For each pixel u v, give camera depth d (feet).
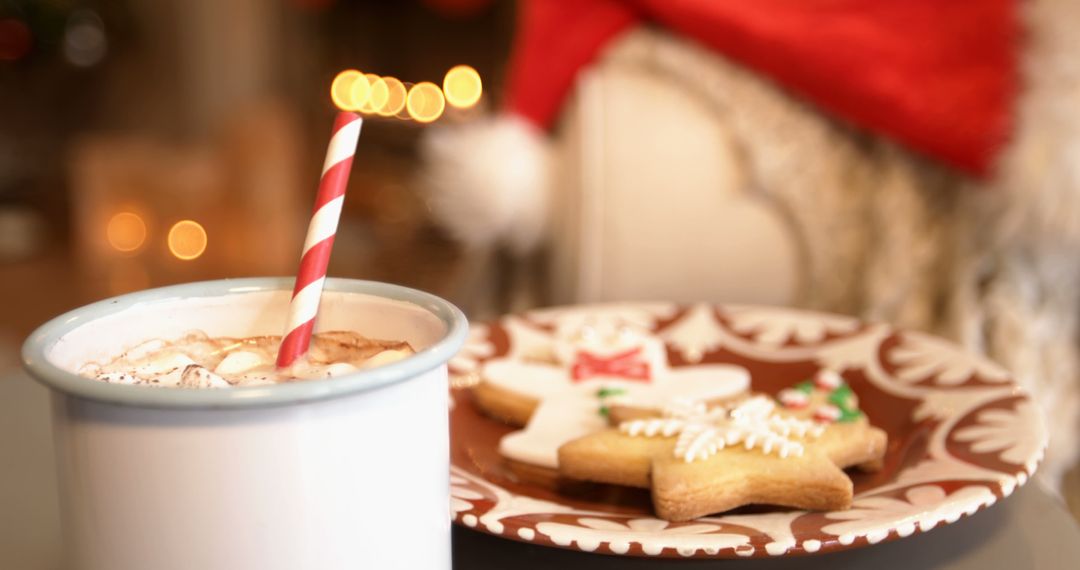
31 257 8.33
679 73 3.14
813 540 1.76
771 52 3.06
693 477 1.87
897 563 1.83
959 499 1.84
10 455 2.10
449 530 1.66
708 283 3.15
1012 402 2.11
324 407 1.53
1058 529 1.89
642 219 3.10
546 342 2.43
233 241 7.84
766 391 2.34
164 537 1.53
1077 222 2.77
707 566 1.83
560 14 3.32
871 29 3.09
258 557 1.53
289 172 8.42
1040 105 2.82
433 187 3.18
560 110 3.26
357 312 1.75
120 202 8.34
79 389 1.51
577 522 1.83
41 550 1.87
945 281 3.01
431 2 8.95
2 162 9.56
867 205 3.07
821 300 3.12
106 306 1.70
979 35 3.03
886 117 2.97
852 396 2.22
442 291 4.51
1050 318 2.97
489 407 2.24
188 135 10.34
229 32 10.08
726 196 3.11
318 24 9.89
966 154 2.88
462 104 8.18
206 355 1.76
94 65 10.09
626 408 2.08
